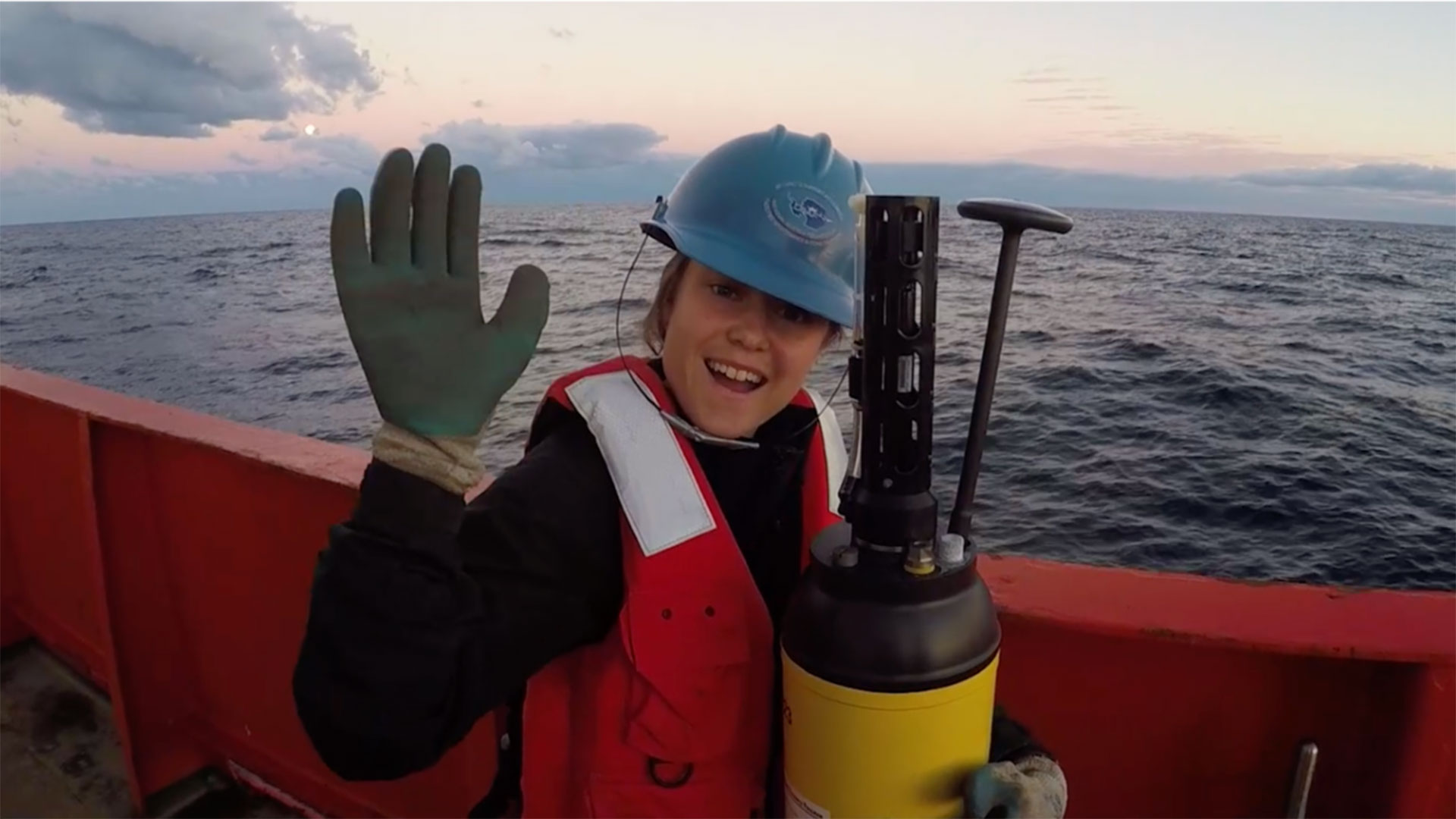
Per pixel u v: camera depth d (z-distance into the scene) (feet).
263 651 8.69
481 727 7.29
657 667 3.76
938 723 3.36
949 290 75.87
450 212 3.10
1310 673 5.30
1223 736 5.50
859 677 3.31
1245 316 133.69
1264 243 351.67
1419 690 4.96
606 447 3.85
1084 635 5.61
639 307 4.75
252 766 9.14
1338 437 68.59
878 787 3.41
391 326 3.01
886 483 3.40
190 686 9.52
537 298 3.21
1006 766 3.54
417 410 3.04
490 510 3.59
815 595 3.53
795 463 4.53
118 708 8.99
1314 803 5.44
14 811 9.23
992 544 48.06
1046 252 270.67
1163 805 5.70
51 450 11.01
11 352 114.42
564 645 3.72
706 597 3.84
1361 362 100.78
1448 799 5.07
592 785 3.95
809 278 3.90
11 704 10.94
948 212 3.95
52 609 11.76
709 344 4.06
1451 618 5.16
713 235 3.99
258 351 103.45
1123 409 72.33
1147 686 5.58
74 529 10.96
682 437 4.09
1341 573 47.37
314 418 73.82
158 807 9.19
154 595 9.20
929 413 3.38
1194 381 83.05
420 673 2.97
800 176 4.06
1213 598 5.41
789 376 4.14
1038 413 70.49
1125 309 135.13
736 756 3.96
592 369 4.17
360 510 3.03
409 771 3.24
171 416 9.00
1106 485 55.47
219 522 8.70
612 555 3.81
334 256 2.98
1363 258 289.53
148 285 196.24
